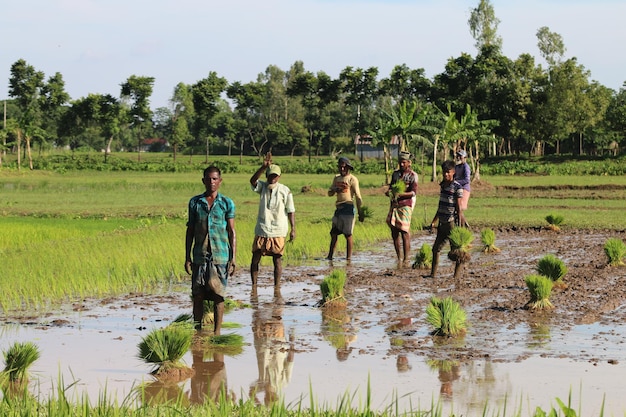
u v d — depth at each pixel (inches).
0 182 2308.1
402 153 599.2
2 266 529.0
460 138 2183.8
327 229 824.9
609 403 244.7
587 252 671.1
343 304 424.5
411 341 335.9
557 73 3804.1
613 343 330.0
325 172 3415.4
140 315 396.8
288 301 442.6
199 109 4574.3
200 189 2038.6
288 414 223.0
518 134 3858.3
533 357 305.6
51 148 5551.2
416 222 936.9
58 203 1428.4
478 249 700.7
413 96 4025.6
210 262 351.3
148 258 579.8
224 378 279.9
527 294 452.4
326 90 4264.3
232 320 386.6
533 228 895.1
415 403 245.6
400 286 489.1
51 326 368.2
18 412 217.0
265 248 491.2
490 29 3887.8
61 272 510.0
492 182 2229.3
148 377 280.1
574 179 2427.4
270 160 495.8
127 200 1544.0
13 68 4781.0
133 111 4608.8
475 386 265.3
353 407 239.8
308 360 304.5
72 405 227.8
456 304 354.9
